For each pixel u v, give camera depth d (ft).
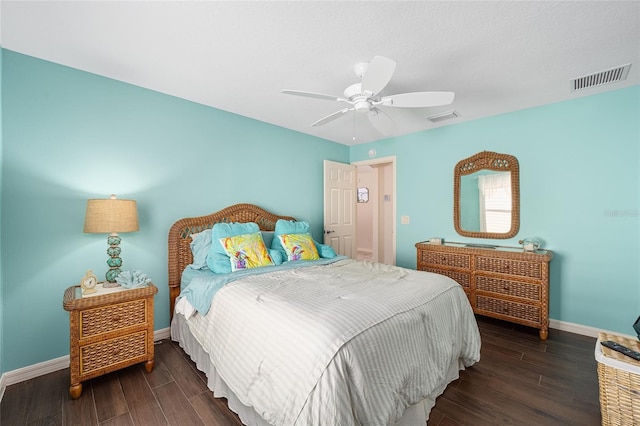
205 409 5.52
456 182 11.55
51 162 6.85
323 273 7.75
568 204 9.21
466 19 5.21
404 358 4.82
